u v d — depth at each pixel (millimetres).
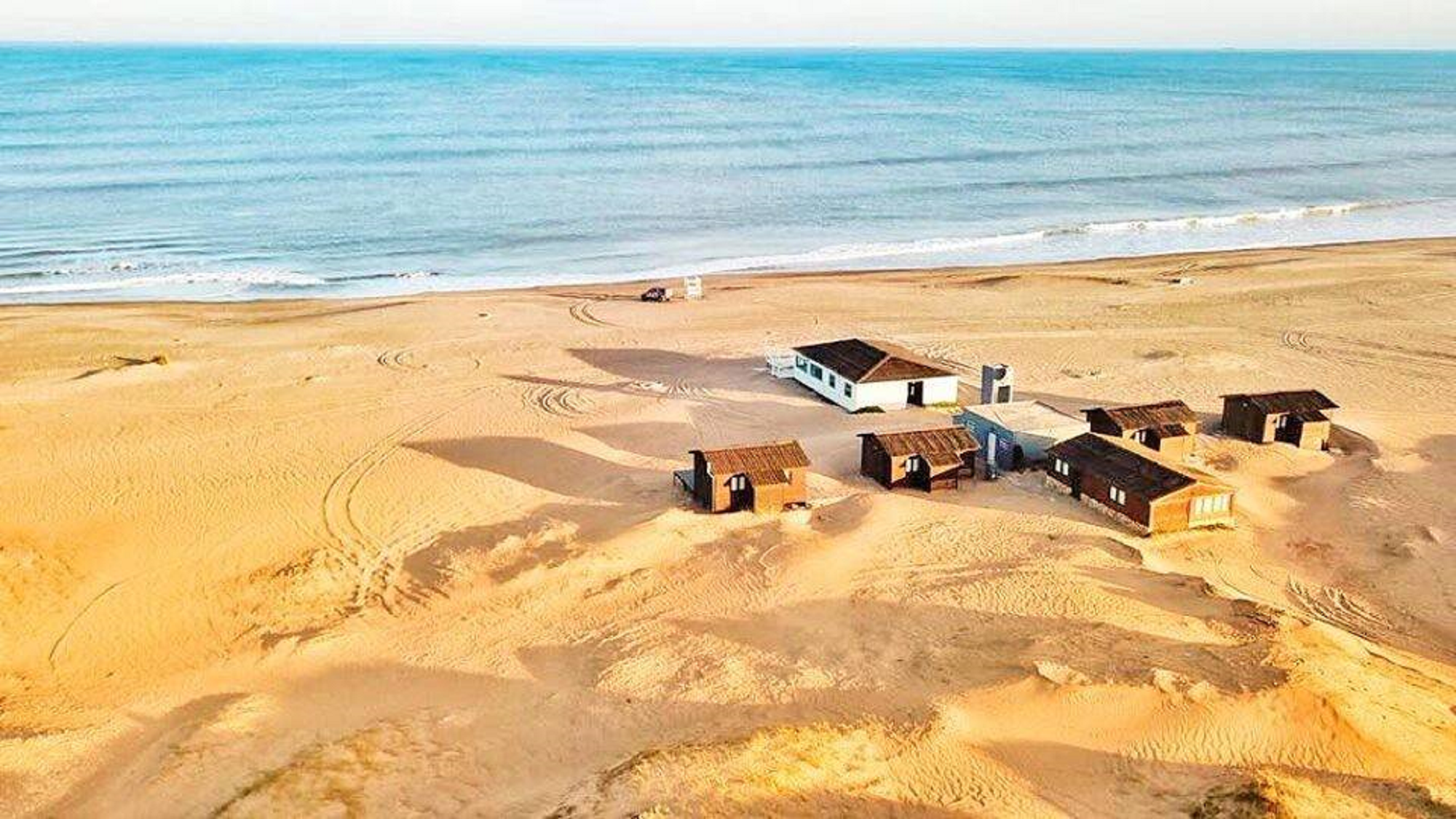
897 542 41219
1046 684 30469
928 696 30750
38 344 66500
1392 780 27219
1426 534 42812
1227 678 30828
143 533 42656
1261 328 73000
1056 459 46875
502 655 34219
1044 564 38906
